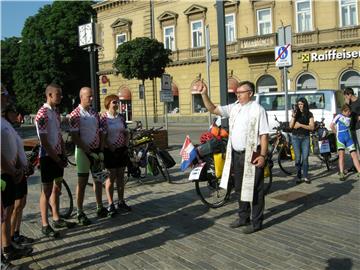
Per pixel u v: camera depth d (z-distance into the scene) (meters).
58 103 6.28
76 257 5.52
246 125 6.30
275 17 32.50
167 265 5.14
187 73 37.69
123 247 5.81
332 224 6.49
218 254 5.43
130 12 41.09
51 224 6.97
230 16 34.75
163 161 10.08
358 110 10.15
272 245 5.67
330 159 11.57
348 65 29.50
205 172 7.68
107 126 7.37
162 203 8.16
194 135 24.75
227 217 7.09
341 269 4.84
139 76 30.69
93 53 11.42
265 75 33.31
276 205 7.68
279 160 10.55
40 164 6.34
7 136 5.05
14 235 5.94
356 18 29.41
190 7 36.69
